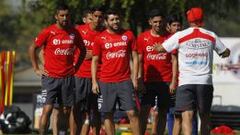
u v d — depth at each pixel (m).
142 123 39.16
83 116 39.78
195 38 34.59
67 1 58.78
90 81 39.22
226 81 63.34
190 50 34.56
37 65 38.03
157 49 35.03
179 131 38.50
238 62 63.22
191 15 35.00
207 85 34.66
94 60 36.75
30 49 37.84
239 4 71.25
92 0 57.81
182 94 34.72
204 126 35.25
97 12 39.03
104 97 36.81
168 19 38.81
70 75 38.06
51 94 37.91
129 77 36.72
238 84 63.19
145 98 39.09
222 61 63.41
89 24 39.47
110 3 57.50
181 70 34.81
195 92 34.69
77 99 39.16
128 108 36.56
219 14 66.44
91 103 39.47
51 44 37.62
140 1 59.47
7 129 57.47
